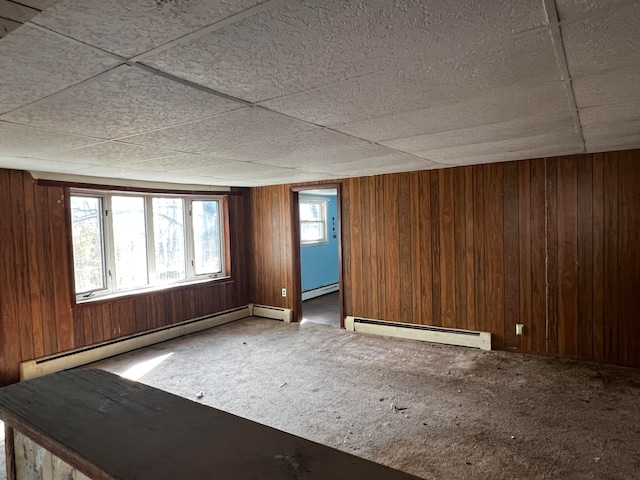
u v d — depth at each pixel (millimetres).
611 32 1229
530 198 4156
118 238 4770
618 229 3783
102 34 1142
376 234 5098
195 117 2059
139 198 5004
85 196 4438
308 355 4422
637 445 2523
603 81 1686
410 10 1062
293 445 835
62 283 4137
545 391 3334
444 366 3977
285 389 3535
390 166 4258
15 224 3801
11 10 848
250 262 6316
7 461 1232
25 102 1748
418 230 4805
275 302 6098
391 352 4438
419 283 4836
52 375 1332
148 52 1276
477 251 4461
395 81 1621
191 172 4195
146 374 3945
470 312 4539
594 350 3945
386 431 2787
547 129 2629
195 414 1002
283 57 1352
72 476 984
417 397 3303
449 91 1766
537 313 4184
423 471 2338
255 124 2234
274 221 6016
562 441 2594
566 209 3998
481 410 3045
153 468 759
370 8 1043
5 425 1191
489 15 1104
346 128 2396
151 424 952
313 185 5570
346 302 5414
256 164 3727
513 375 3693
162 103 1812
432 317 4773
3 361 3719
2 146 2668
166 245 5328
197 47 1251
